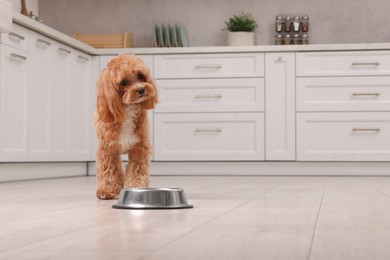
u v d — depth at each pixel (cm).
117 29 599
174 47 532
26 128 418
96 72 536
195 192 292
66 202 234
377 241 127
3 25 370
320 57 516
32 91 427
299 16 578
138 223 160
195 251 112
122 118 234
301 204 222
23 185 360
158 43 570
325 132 516
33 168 443
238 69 524
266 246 119
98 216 179
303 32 572
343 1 577
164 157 529
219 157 525
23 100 414
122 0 599
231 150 524
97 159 246
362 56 512
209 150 526
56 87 467
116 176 247
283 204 222
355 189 315
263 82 522
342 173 518
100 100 234
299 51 519
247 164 526
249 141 523
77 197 261
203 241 126
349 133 514
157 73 531
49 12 604
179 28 563
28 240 130
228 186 346
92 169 537
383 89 510
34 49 430
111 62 236
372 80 511
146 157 244
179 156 527
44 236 136
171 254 109
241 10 588
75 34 566
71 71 495
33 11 592
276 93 521
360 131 512
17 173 421
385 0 575
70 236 136
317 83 516
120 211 195
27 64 419
